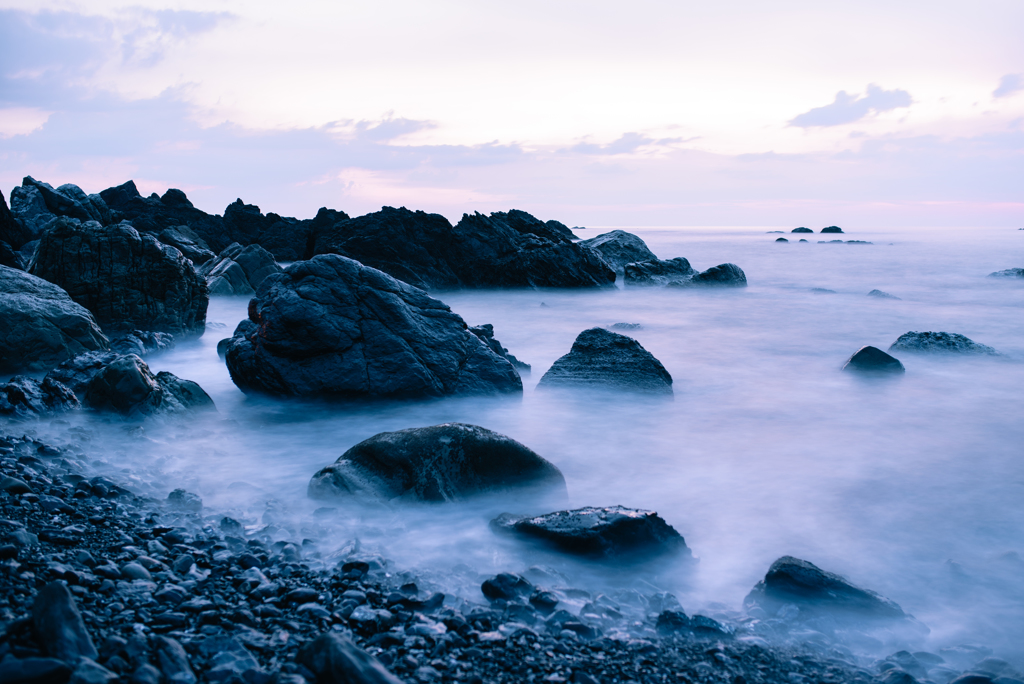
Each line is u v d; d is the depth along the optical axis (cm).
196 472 789
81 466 728
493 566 584
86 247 1756
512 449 754
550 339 2017
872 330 2186
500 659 414
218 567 504
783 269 4884
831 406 1231
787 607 519
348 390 1145
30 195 4431
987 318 2436
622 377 1301
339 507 684
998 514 743
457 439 737
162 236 4188
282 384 1162
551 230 4122
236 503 687
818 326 2277
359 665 350
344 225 3741
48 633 351
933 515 740
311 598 466
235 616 425
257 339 1209
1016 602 561
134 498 643
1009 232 16500
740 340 1997
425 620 452
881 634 496
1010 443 1011
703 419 1138
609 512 626
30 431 853
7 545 466
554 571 566
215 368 1492
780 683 414
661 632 473
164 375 1056
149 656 360
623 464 905
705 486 823
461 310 2775
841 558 636
